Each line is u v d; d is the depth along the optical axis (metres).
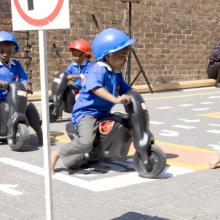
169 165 6.39
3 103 7.42
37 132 7.67
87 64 8.73
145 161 5.66
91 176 5.87
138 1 14.39
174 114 11.16
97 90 5.59
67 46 14.15
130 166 6.28
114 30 5.72
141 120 5.51
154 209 4.74
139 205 4.86
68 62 14.22
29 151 7.23
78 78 8.62
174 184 5.55
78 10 14.34
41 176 5.90
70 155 5.89
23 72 7.86
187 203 4.92
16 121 7.12
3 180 5.73
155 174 5.69
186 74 17.69
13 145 7.20
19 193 5.24
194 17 17.69
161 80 16.86
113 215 4.58
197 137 8.40
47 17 3.58
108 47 5.61
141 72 15.18
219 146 7.63
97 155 6.01
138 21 15.91
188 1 17.39
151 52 16.45
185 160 6.68
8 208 4.77
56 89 8.70
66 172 6.03
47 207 3.74
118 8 15.33
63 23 3.50
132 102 5.51
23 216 4.55
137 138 5.56
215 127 9.43
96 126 5.80
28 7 3.68
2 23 12.81
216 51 18.08
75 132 5.98
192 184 5.56
